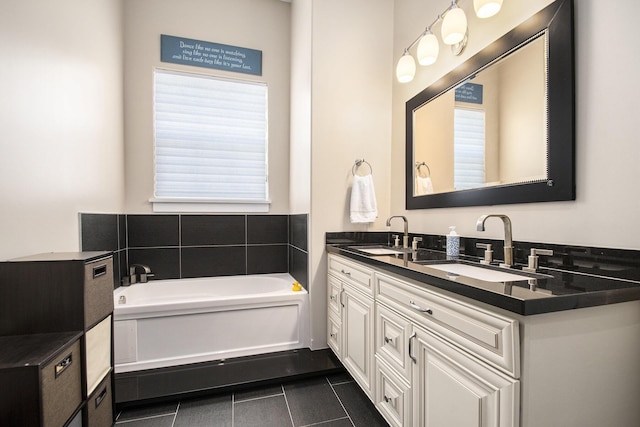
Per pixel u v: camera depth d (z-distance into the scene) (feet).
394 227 7.66
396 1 7.66
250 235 9.25
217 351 6.75
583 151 3.50
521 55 4.25
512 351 2.43
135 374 6.07
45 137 4.80
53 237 4.98
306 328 7.40
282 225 9.53
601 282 2.98
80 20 5.89
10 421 2.92
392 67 7.81
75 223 5.66
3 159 3.92
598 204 3.35
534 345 2.43
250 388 5.79
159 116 8.54
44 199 4.76
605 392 2.71
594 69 3.39
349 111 7.49
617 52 3.18
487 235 4.93
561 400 2.54
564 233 3.72
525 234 4.25
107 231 6.99
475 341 2.85
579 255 3.51
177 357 6.48
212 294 8.63
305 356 6.93
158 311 6.32
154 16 8.41
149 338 6.32
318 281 7.32
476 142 5.08
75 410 3.68
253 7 9.22
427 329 3.57
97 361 4.25
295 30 8.86
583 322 2.60
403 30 7.32
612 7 3.22
